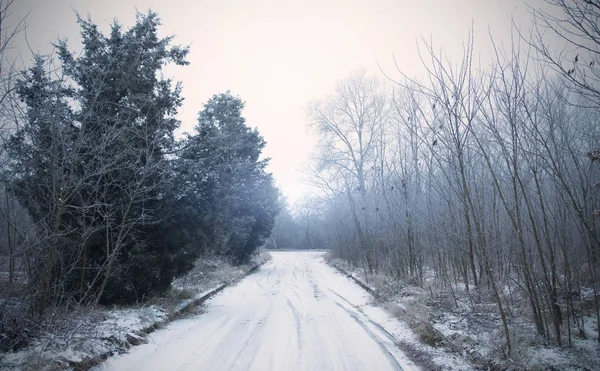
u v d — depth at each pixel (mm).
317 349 6652
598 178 6285
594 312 6699
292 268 27797
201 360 6047
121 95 9773
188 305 10438
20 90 7223
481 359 5500
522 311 7129
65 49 9359
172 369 5621
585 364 4684
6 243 7332
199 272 16547
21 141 6941
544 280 5758
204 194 11602
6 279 7008
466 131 6492
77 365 5324
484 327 6648
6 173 6809
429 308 8430
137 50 9875
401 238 13516
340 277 20141
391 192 14391
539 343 5484
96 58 9383
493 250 7785
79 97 9008
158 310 9102
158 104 10344
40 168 7367
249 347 6797
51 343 5723
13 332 5691
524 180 6547
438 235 10492
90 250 9070
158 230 10305
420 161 11664
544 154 6172
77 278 8570
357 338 7383
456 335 6539
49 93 6855
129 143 8992
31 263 6711
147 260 9672
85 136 7523
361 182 21391
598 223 6340
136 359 6074
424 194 11461
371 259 17750
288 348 6723
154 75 10602
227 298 13414
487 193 8648
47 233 6605
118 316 8000
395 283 12203
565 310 6668
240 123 25000
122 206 8562
